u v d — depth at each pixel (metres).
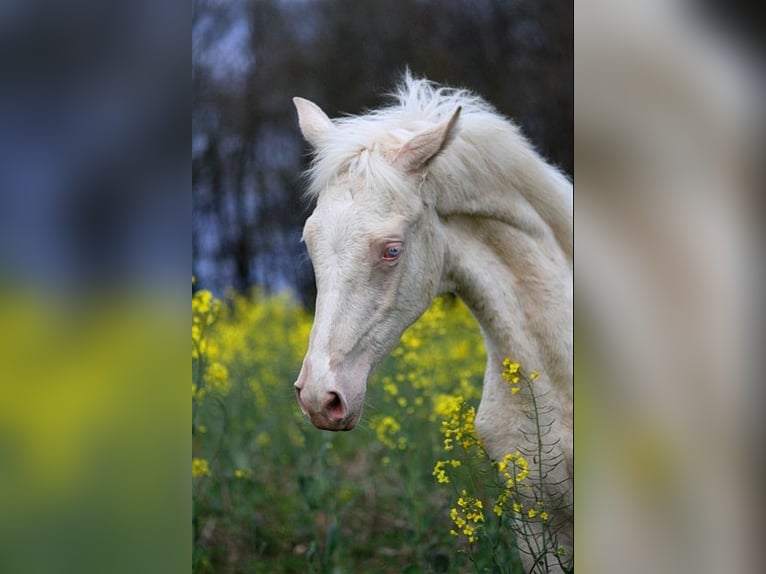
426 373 4.62
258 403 5.46
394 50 8.52
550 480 2.95
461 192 2.94
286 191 8.66
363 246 2.67
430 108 3.13
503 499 2.89
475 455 3.23
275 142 8.66
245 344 6.07
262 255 8.68
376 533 4.48
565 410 2.97
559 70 8.18
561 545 2.99
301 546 4.37
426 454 4.49
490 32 8.38
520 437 2.97
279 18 8.59
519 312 2.99
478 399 4.51
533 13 8.27
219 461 4.52
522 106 8.18
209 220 8.60
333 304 2.64
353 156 2.84
